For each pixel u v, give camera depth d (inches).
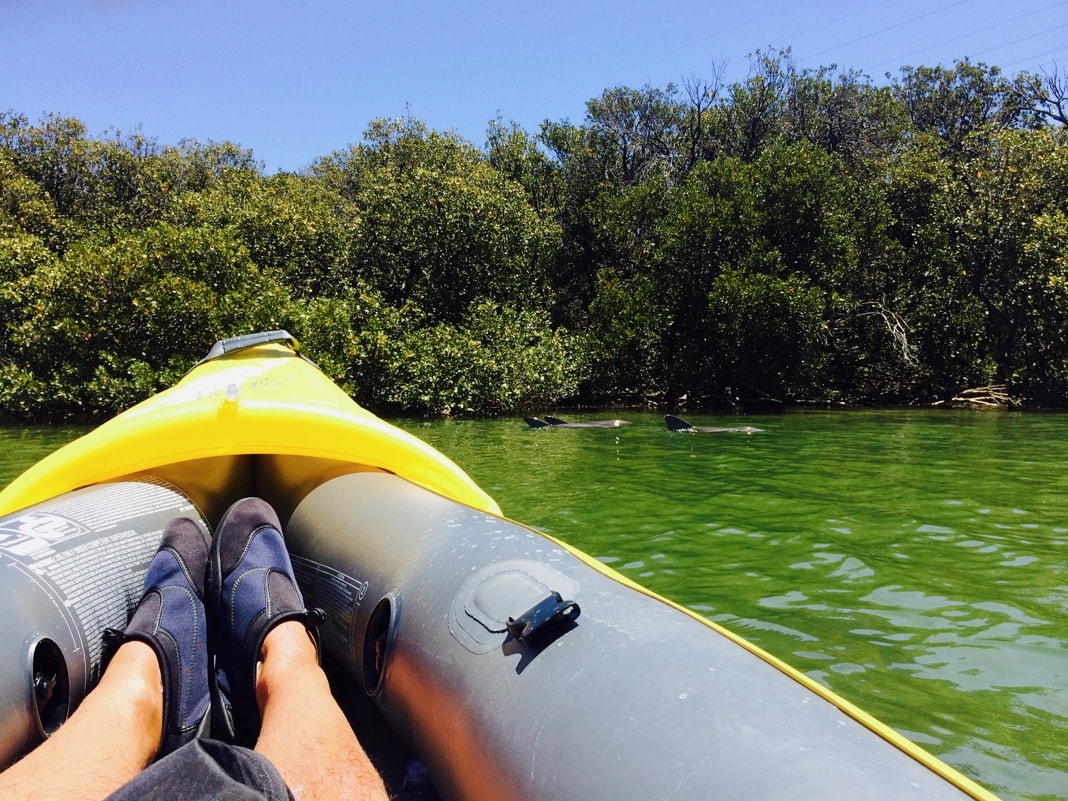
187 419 77.5
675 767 34.7
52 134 916.0
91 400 525.0
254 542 67.5
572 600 49.9
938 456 375.6
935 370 812.0
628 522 225.6
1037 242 765.3
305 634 60.3
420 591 58.3
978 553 194.9
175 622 58.7
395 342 634.2
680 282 764.6
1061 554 194.1
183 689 55.6
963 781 32.6
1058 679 121.5
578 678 42.4
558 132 1035.9
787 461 352.8
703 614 150.3
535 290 844.0
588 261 943.0
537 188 981.8
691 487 282.0
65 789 39.4
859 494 272.2
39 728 49.1
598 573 56.0
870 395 831.1
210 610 64.4
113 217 842.2
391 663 57.1
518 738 41.7
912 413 663.1
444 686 49.8
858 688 118.4
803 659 129.2
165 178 921.5
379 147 1029.8
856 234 809.5
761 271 755.4
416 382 622.2
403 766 56.6
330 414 82.1
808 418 610.5
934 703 113.5
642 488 279.3
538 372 670.5
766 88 1056.8
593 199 961.5
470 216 782.5
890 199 892.0
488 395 637.3
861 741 35.3
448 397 623.8
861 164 971.3
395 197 786.2
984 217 797.9
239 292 576.1
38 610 53.0
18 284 578.9
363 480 80.2
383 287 782.5
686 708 37.7
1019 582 171.3
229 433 78.4
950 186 824.9
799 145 821.2
